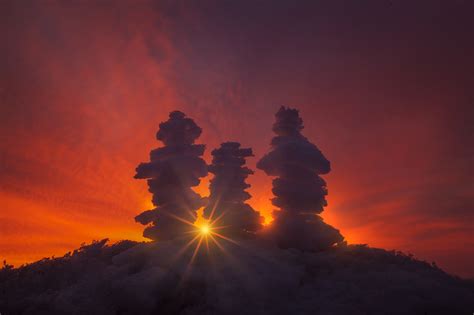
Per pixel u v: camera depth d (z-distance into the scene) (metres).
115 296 14.06
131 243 19.86
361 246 20.28
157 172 19.45
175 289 14.56
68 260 18.12
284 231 19.39
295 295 14.84
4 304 13.95
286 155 19.67
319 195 19.77
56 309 13.43
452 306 13.36
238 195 20.61
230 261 16.62
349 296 14.34
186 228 19.30
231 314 13.42
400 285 14.94
